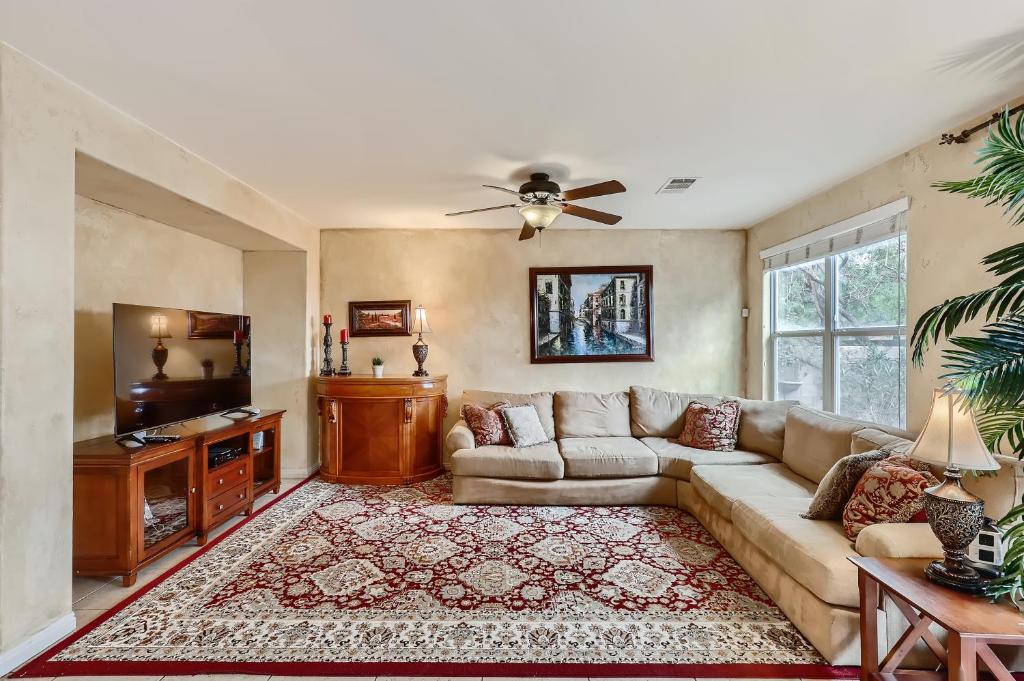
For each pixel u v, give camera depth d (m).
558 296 4.80
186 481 2.91
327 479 4.37
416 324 4.78
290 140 2.67
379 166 3.07
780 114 2.40
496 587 2.44
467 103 2.27
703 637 2.04
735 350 4.81
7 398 1.82
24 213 1.87
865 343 3.33
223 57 1.88
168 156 2.65
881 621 1.78
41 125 1.93
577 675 1.82
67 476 2.05
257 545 2.97
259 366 4.48
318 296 4.75
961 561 1.62
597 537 3.08
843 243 3.42
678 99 2.25
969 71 2.02
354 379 4.28
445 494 3.99
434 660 1.90
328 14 1.62
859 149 2.85
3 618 1.81
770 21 1.68
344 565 2.69
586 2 1.58
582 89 2.15
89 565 2.45
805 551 2.01
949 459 1.61
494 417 4.11
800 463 3.19
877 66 1.98
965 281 2.51
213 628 2.11
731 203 3.96
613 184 2.67
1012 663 1.76
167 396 2.94
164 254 3.46
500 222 4.55
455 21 1.67
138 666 1.86
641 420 4.32
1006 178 1.56
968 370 1.50
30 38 1.75
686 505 3.52
